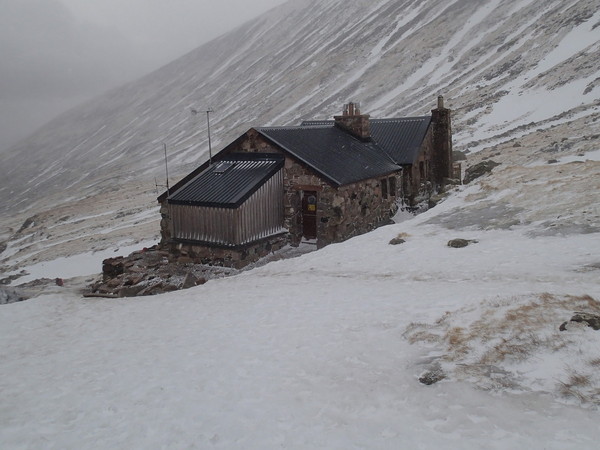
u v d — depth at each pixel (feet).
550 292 38.45
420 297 44.52
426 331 36.14
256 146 87.97
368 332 38.32
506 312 35.01
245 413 29.09
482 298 40.29
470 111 277.85
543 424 23.85
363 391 29.94
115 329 48.70
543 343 29.96
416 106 355.15
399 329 37.91
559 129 180.24
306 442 25.54
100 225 242.78
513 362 29.32
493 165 105.60
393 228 77.10
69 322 52.95
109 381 35.53
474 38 483.10
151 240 177.88
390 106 398.62
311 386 31.37
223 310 49.80
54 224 283.38
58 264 178.70
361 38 640.58
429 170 115.65
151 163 514.27
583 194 68.85
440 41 507.71
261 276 64.54
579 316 31.19
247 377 33.65
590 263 46.52
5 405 33.35
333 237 82.07
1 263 219.82
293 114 495.41
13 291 71.05
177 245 81.66
